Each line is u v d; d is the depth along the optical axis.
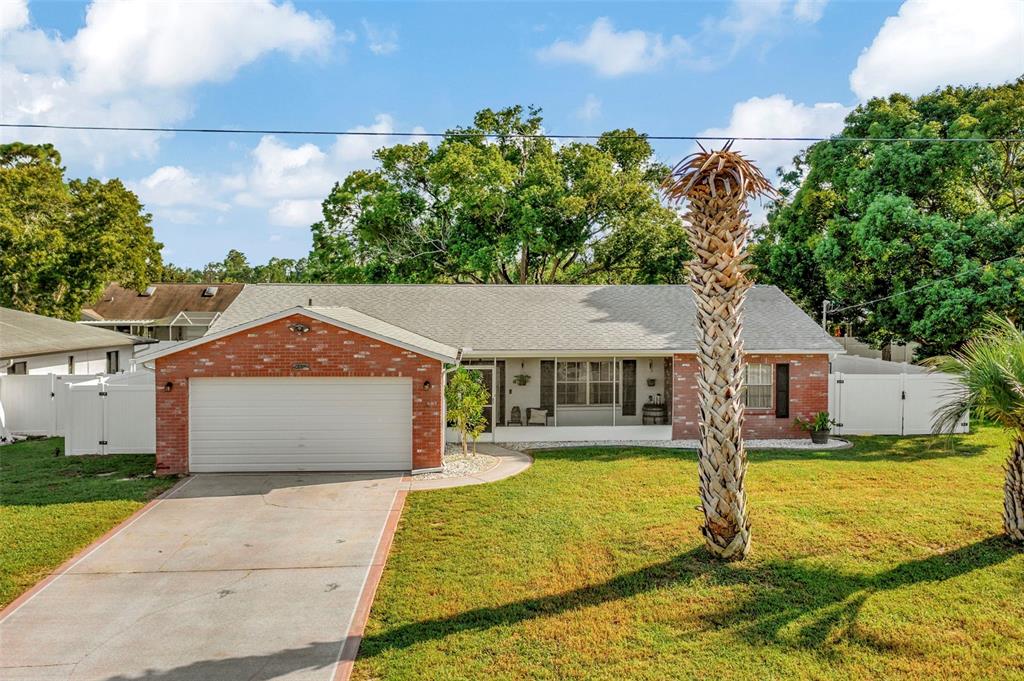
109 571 9.04
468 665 6.51
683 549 9.48
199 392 14.76
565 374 21.17
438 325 19.81
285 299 21.34
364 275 33.78
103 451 16.89
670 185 9.20
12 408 19.84
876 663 6.48
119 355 30.48
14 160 39.47
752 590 8.12
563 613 7.60
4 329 24.41
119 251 37.88
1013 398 9.11
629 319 20.44
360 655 6.74
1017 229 20.67
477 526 10.85
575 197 31.06
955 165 21.55
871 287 23.95
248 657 6.73
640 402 21.42
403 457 15.05
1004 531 9.91
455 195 31.61
